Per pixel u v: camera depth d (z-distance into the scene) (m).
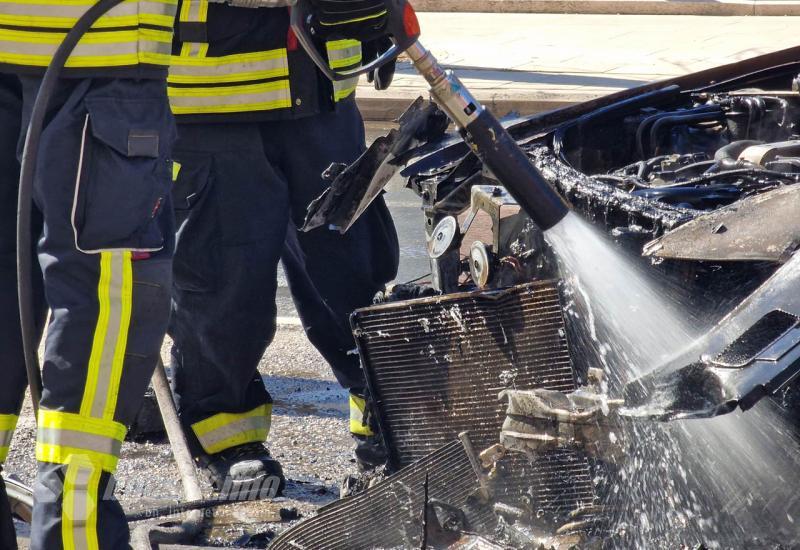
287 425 11.78
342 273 10.18
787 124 10.82
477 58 32.59
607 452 6.21
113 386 7.05
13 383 7.59
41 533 6.98
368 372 8.26
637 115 11.05
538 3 42.12
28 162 6.73
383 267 10.45
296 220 10.17
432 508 7.38
